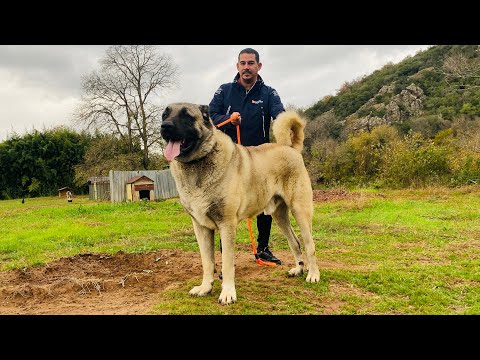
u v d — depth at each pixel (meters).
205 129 4.13
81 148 42.72
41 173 41.44
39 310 4.24
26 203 29.50
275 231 9.88
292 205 5.05
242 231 9.92
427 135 35.44
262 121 6.05
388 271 5.55
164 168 33.75
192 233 10.05
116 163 32.59
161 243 8.45
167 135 3.99
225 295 4.25
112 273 5.81
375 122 41.50
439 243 7.92
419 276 5.32
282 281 5.10
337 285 4.95
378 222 11.21
